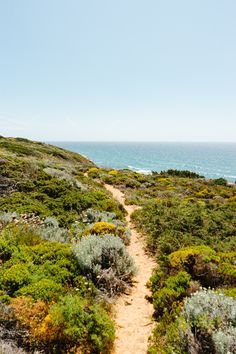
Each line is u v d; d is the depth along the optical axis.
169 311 6.49
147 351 5.48
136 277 8.85
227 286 7.35
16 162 20.28
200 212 15.30
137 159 147.25
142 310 7.03
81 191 18.28
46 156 47.16
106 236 9.54
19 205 13.27
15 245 8.67
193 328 5.08
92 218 13.52
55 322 5.16
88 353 5.17
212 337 4.66
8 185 15.95
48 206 14.05
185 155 190.38
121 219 14.93
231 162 141.38
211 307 5.30
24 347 4.98
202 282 7.66
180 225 12.92
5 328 5.10
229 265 7.87
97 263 8.08
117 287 7.80
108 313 6.57
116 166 107.50
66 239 10.34
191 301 5.54
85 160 64.94
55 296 6.05
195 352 4.63
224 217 14.93
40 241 9.36
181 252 8.45
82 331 5.26
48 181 17.48
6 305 5.49
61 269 7.37
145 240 12.27
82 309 5.60
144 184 31.33
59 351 5.04
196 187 30.64
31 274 6.95
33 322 5.22
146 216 15.05
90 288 6.82
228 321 5.03
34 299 5.88
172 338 5.21
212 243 11.20
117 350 5.58
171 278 7.38
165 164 122.38
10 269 6.86
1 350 4.59
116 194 25.02
